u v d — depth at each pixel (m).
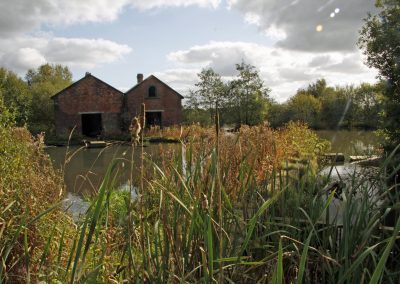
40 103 40.12
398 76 9.52
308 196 2.21
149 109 35.19
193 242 1.75
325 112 36.28
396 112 9.45
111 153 19.55
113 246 2.03
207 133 2.46
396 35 9.38
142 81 35.16
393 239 1.19
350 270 1.39
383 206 1.89
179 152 2.04
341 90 36.62
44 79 66.94
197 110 43.09
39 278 2.03
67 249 2.29
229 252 1.79
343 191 1.97
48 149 23.53
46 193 3.55
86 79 34.06
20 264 2.14
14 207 2.59
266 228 1.99
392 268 1.93
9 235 2.13
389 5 9.81
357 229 1.80
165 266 1.73
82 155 19.36
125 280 1.75
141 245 1.71
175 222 1.75
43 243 2.27
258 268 1.92
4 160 3.89
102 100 34.44
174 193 1.83
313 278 1.98
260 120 39.88
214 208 1.80
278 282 1.30
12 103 5.37
